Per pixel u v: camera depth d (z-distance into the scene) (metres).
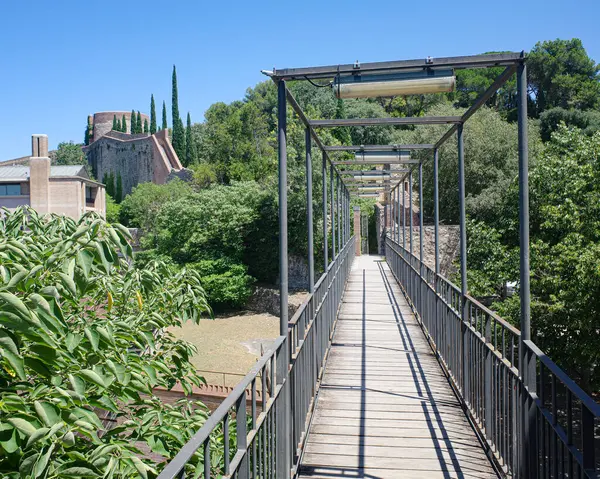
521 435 2.91
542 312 11.70
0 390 2.27
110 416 3.60
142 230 40.41
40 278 2.31
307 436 3.93
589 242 11.49
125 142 69.38
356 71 3.30
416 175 26.34
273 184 28.64
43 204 37.97
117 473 2.28
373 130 40.62
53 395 2.23
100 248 2.24
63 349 2.44
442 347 5.77
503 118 34.34
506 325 3.27
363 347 6.68
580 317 10.65
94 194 43.31
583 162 14.11
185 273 4.04
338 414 4.42
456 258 20.67
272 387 2.69
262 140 41.56
